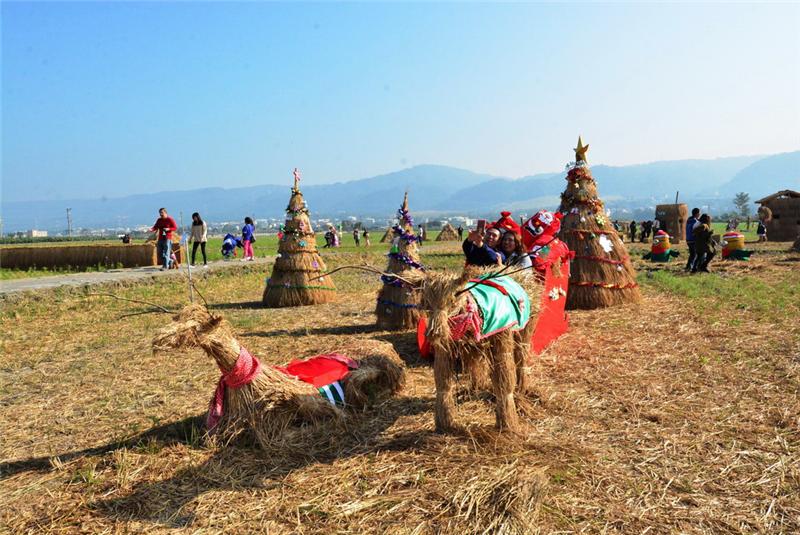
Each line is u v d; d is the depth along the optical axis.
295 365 6.89
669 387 7.16
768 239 41.44
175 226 24.08
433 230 134.38
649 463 5.15
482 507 4.45
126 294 18.09
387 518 4.39
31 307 15.44
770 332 9.73
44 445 6.02
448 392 5.86
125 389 7.88
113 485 5.03
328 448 5.61
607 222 13.27
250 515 4.50
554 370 7.97
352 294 17.58
